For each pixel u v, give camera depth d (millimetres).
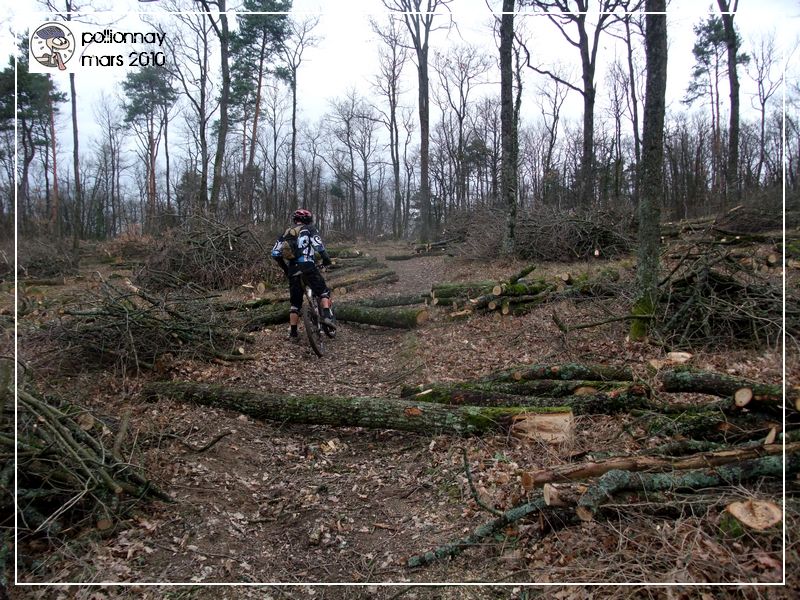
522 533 3180
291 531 3564
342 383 6270
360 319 8977
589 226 13273
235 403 5160
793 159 25797
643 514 2975
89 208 40250
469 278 12500
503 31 12891
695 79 27078
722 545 2688
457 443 4359
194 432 4699
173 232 13266
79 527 3361
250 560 3250
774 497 2941
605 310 7484
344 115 41438
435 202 42812
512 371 5207
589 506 2934
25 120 26031
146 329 6211
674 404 4254
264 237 14219
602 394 4488
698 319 6395
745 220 13469
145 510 3576
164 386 5473
